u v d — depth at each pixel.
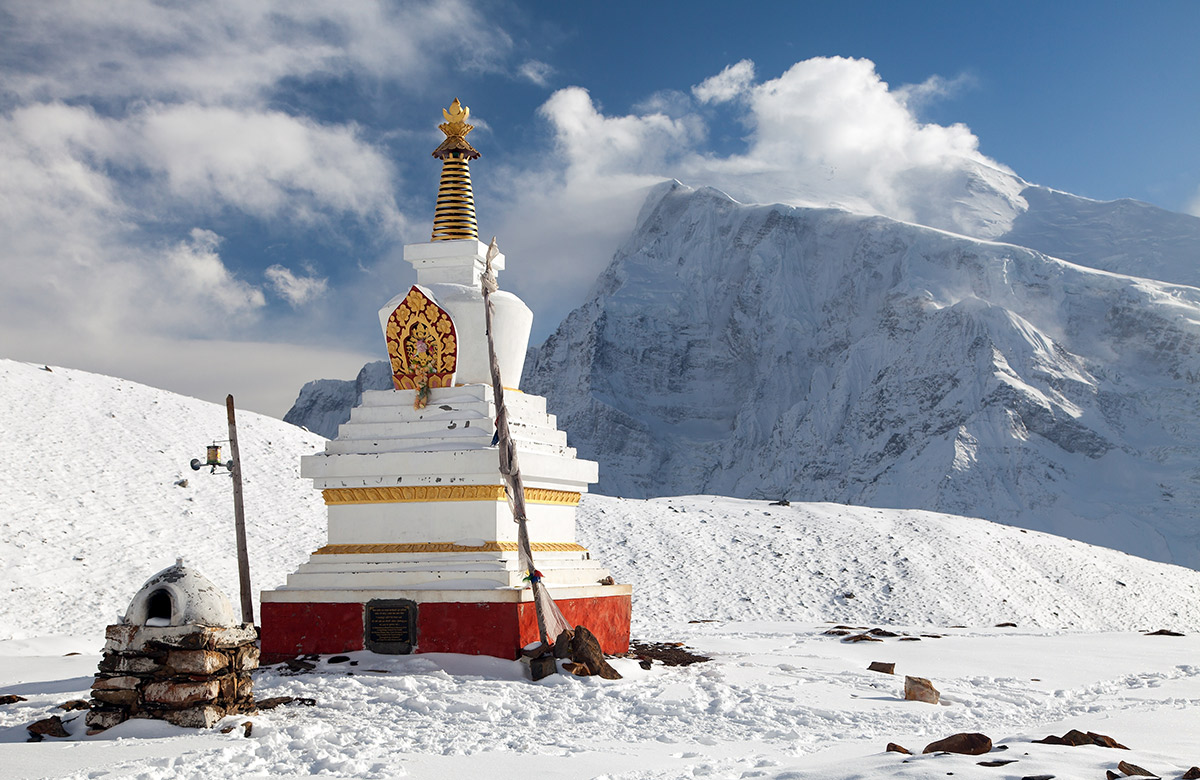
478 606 16.31
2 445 48.22
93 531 42.47
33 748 10.86
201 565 41.22
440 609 16.50
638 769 10.12
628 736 11.97
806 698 14.45
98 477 47.72
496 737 11.75
